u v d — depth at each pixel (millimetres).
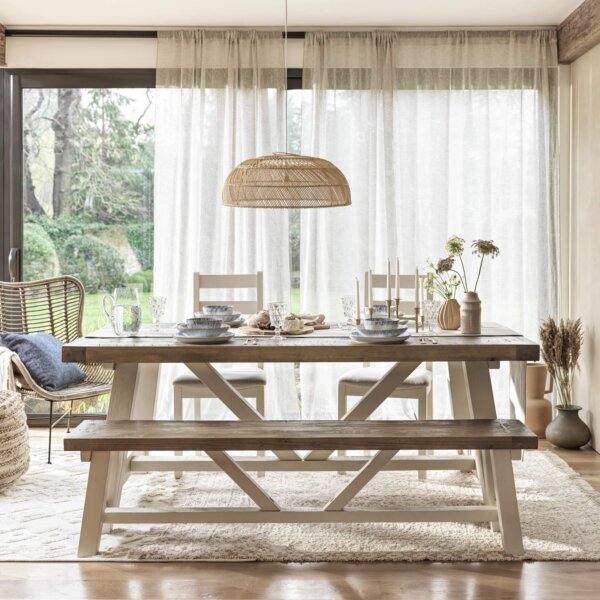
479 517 3260
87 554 3205
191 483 4145
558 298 5270
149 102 5496
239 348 3328
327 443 3104
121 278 5574
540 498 3896
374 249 5273
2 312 5070
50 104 5488
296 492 4004
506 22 5156
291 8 4828
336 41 5223
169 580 2988
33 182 5523
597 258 4785
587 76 4926
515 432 3156
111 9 4863
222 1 4699
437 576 3020
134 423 3342
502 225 5281
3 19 5090
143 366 3920
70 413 5020
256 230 5316
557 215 5258
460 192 5293
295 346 3330
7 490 4031
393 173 5238
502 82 5250
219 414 5324
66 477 4266
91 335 3676
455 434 3135
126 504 3799
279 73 5254
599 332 4758
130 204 5551
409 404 5305
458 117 5277
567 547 3270
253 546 3291
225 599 2826
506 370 5293
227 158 5266
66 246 5559
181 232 5223
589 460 4609
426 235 5293
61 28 5246
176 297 5250
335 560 3162
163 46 5219
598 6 4383
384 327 3467
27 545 3314
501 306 5285
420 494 3949
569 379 5008
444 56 5234
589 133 4910
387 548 3264
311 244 5227
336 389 5289
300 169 3439
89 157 5527
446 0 4691
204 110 5223
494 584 2945
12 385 4379
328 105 5219
